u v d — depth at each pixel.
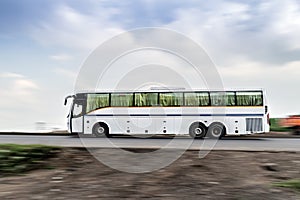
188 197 6.19
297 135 22.16
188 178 7.51
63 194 6.35
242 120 19.27
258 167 8.61
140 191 6.53
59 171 8.21
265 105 19.22
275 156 9.62
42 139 18.19
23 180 7.51
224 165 8.69
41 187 6.86
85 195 6.28
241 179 7.59
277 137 21.59
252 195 6.36
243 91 19.42
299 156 9.65
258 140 18.50
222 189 6.72
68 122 20.17
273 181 7.53
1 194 6.36
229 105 19.38
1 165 8.27
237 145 14.33
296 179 7.70
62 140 17.28
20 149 8.97
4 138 19.48
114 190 6.59
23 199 6.04
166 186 6.88
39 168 8.51
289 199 6.21
